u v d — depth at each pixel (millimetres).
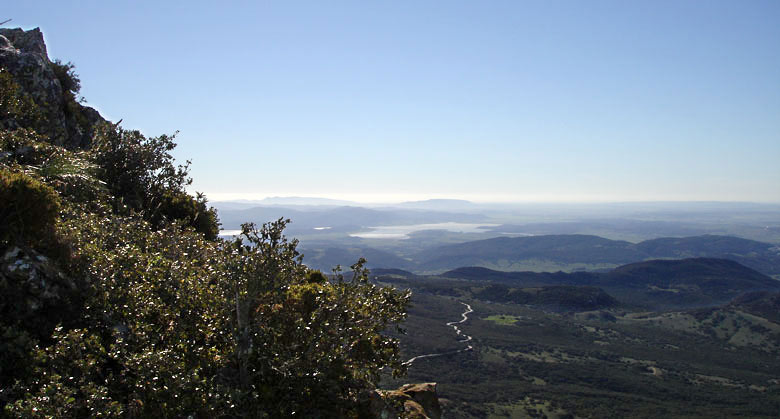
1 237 8586
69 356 7512
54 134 21453
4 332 7484
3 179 8766
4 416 6262
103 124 24109
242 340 9430
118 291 9711
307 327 9617
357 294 11453
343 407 9453
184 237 15656
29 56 21938
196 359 8812
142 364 7711
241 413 8133
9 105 17906
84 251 10195
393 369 11227
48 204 9352
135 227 14984
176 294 10188
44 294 8500
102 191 16812
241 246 10156
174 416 7402
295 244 10781
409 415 11500
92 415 6777
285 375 8930
